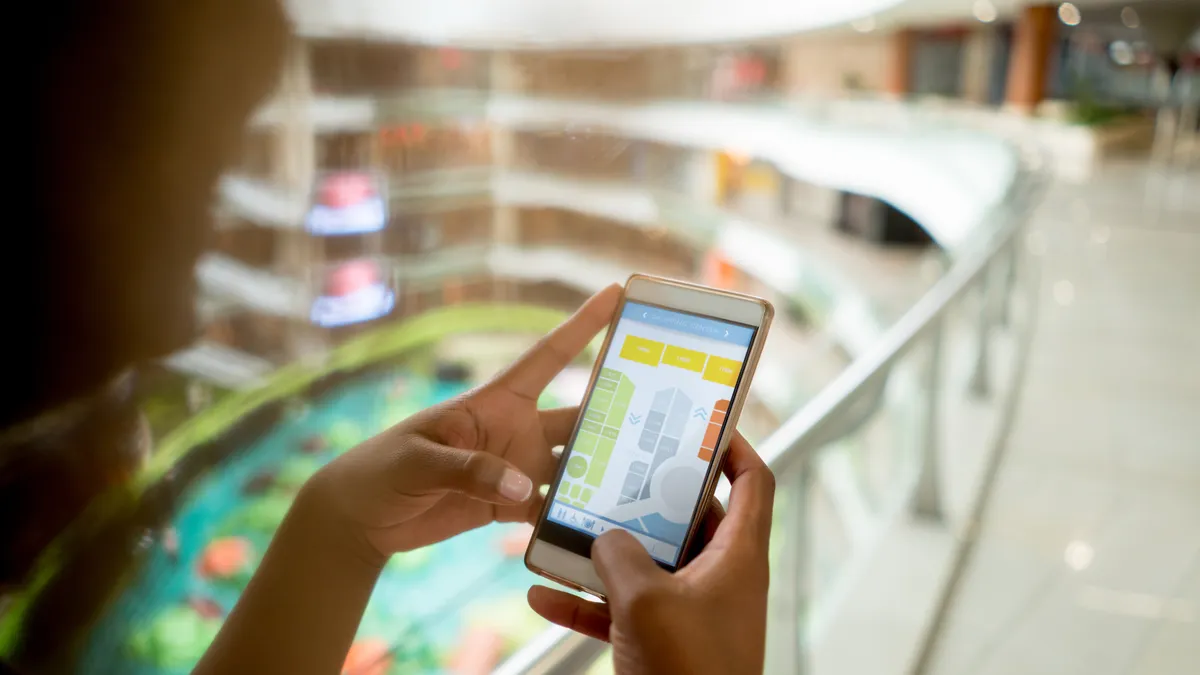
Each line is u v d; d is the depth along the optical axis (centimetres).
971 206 1250
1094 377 490
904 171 1689
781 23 2680
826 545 550
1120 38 2183
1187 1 1648
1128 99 2339
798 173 2295
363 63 3231
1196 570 289
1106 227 955
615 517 94
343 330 2758
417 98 3469
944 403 448
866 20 2300
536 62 3766
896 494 379
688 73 3703
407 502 73
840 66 3038
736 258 2808
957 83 2705
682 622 61
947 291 321
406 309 3512
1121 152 1700
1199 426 417
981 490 351
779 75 3466
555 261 3878
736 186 3133
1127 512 331
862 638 256
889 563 297
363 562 73
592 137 3688
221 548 1822
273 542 72
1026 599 275
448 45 3431
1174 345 552
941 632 259
